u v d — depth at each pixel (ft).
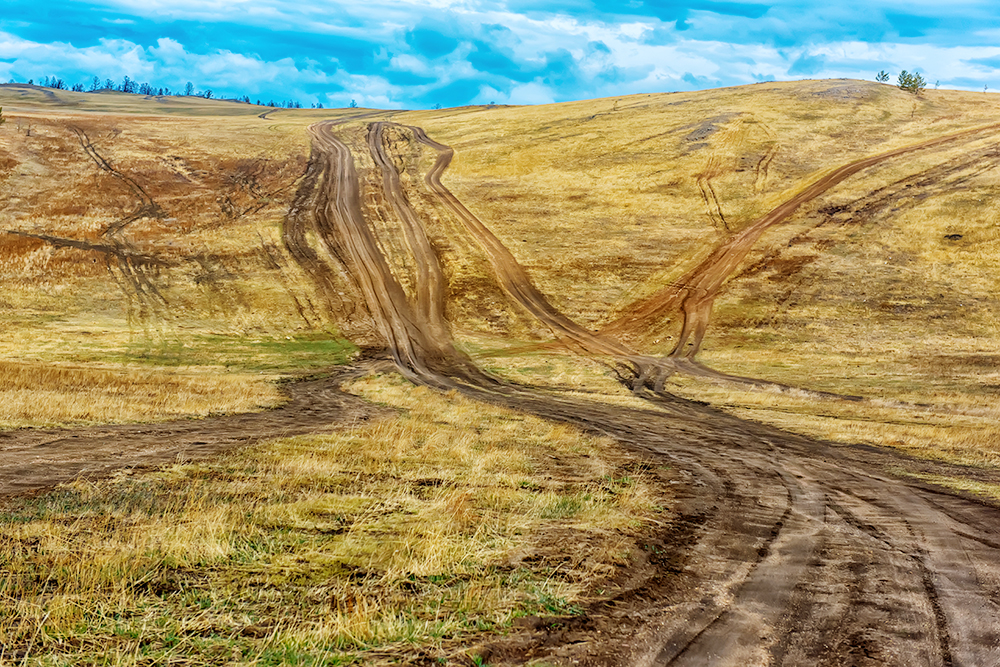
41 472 35.35
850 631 19.30
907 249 168.96
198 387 84.28
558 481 40.27
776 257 169.48
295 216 197.98
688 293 159.02
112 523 26.58
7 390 65.05
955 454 59.67
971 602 22.21
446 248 182.50
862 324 143.74
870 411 89.04
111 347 123.85
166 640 17.02
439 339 143.74
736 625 19.47
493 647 17.21
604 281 166.30
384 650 16.81
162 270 164.14
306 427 58.08
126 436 47.67
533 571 23.32
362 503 31.68
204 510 28.50
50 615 17.89
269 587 21.04
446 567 23.18
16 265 157.28
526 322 152.35
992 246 166.09
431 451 47.91
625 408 89.15
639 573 23.77
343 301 157.99
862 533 31.09
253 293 157.89
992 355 126.82
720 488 40.73
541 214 199.21
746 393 103.09
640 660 16.94
